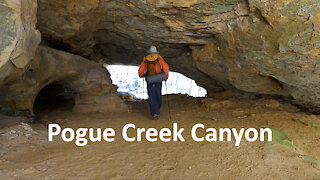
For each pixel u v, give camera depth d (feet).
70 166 8.45
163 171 8.55
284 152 10.36
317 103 20.53
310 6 13.01
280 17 14.29
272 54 16.66
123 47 27.40
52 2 16.47
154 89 17.56
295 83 18.61
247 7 15.40
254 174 8.40
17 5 9.11
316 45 14.30
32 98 15.93
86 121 17.06
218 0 15.39
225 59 20.89
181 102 26.58
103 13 18.88
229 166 9.04
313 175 8.42
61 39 20.71
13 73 12.08
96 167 8.56
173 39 21.54
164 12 17.28
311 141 12.17
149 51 17.85
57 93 30.04
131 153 10.33
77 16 17.94
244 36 17.12
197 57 23.17
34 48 12.59
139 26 20.16
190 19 17.62
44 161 8.65
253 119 17.02
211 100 24.23
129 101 29.35
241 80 21.86
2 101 14.71
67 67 18.08
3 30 8.79
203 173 8.47
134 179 7.82
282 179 8.11
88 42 24.08
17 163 8.21
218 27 18.01
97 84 20.56
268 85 21.36
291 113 18.43
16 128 11.69
